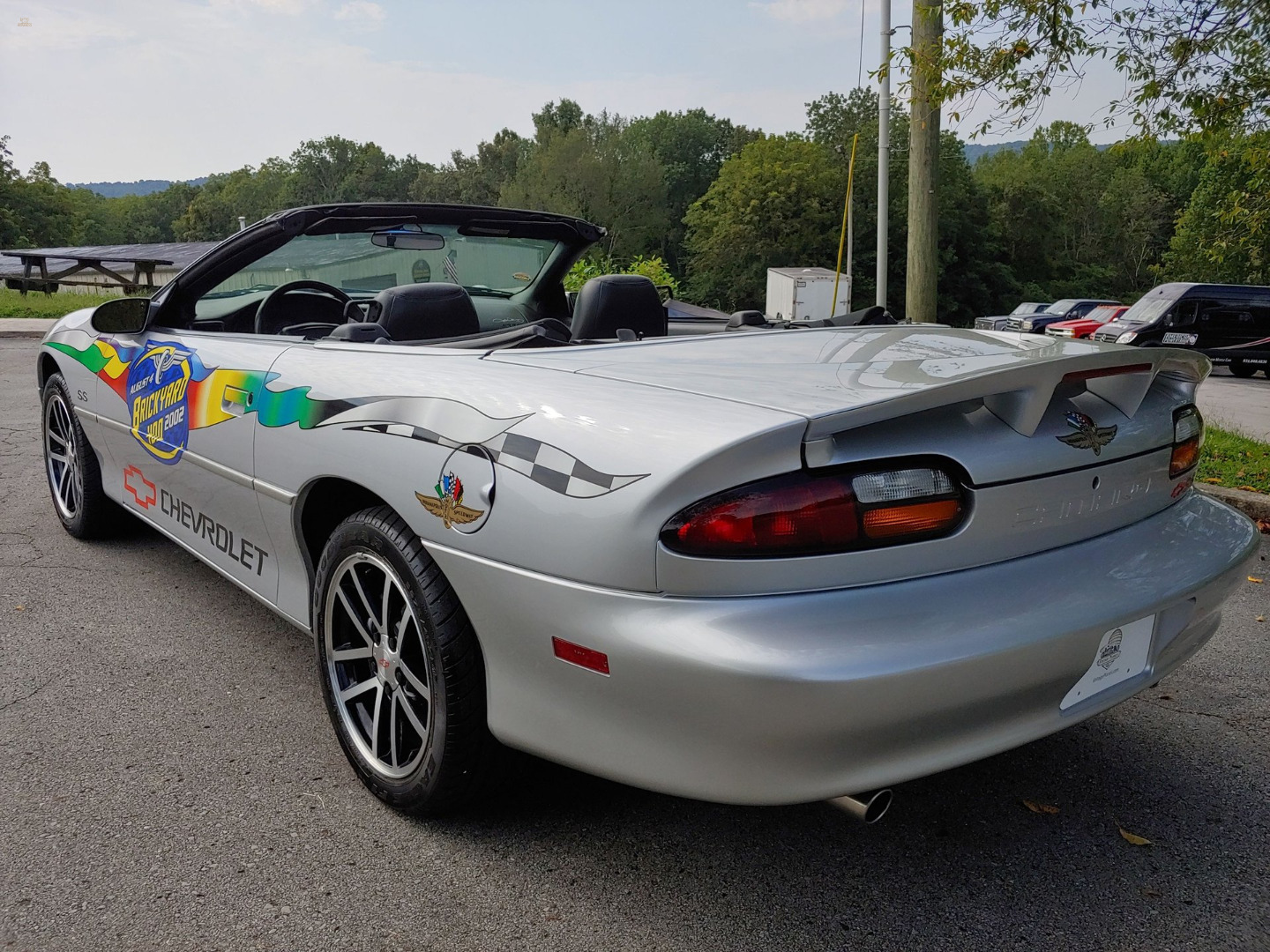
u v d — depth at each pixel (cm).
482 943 181
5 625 334
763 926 187
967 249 6425
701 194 9200
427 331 280
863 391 173
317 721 271
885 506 164
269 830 217
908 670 157
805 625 158
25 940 179
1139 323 2020
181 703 280
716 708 159
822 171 6184
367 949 179
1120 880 204
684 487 160
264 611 353
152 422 332
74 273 2719
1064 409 192
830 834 220
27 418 751
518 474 183
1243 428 939
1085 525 193
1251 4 689
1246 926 189
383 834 216
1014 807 233
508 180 11119
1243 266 4584
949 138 6444
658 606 163
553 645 178
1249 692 299
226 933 183
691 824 223
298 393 246
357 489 240
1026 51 719
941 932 186
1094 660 182
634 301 300
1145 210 8719
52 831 215
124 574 389
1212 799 237
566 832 218
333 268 345
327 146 13062
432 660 202
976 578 174
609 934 184
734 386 186
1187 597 197
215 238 13275
